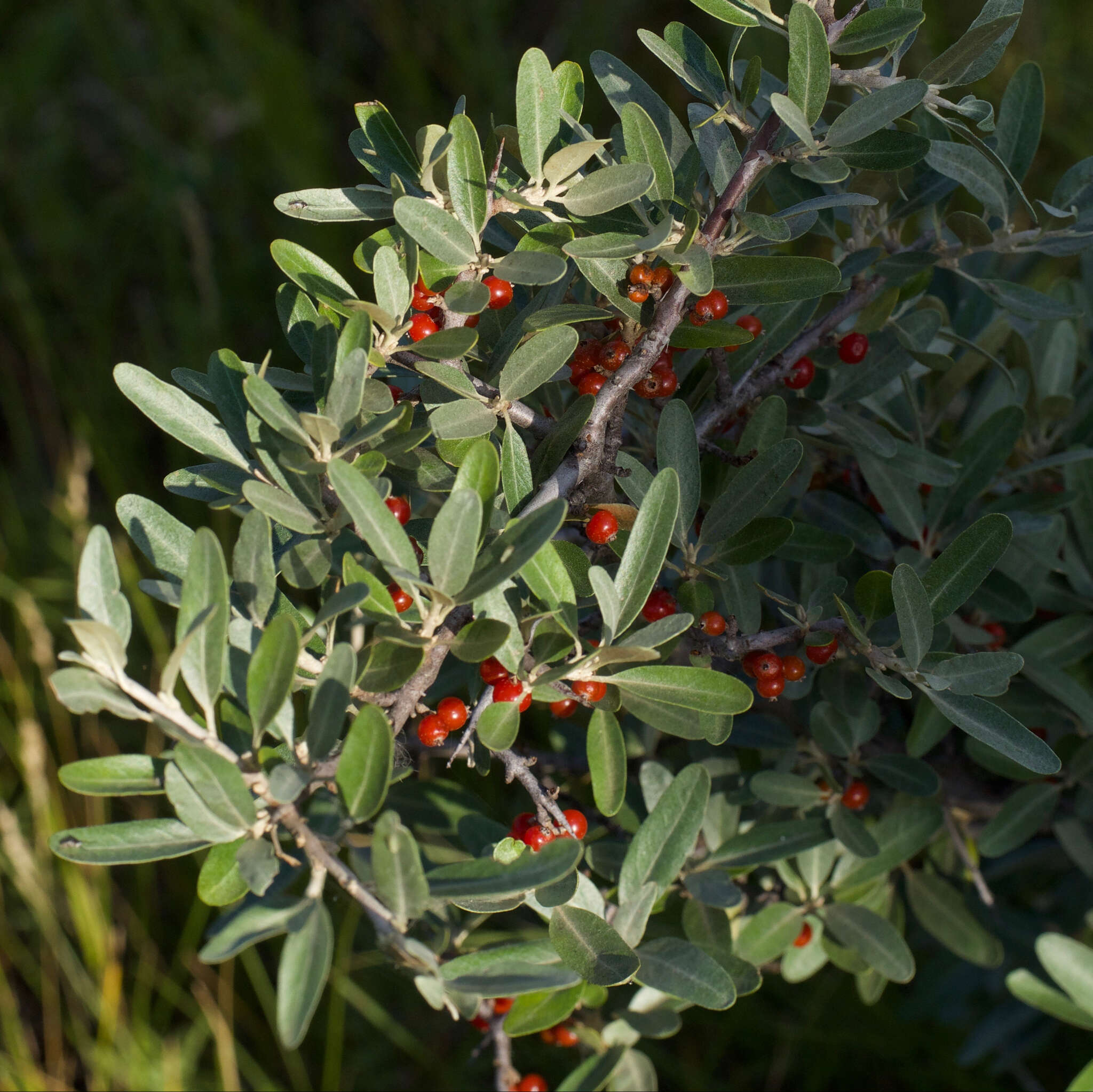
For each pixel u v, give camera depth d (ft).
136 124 4.66
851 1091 3.16
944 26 3.99
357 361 1.91
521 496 1.98
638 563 1.93
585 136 1.99
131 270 4.66
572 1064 3.03
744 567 2.08
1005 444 2.23
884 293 2.15
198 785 1.85
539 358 1.96
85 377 4.30
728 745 2.27
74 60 4.97
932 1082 3.04
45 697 3.62
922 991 2.83
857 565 2.30
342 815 1.87
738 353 2.16
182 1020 3.33
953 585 1.99
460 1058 3.16
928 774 2.19
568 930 1.96
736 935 2.30
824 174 1.98
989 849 2.26
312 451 1.93
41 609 3.81
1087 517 2.31
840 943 2.27
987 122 2.05
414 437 1.96
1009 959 2.61
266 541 1.93
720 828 2.23
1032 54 3.95
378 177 2.02
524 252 1.95
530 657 1.95
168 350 4.37
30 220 4.62
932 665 1.97
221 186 4.52
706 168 2.05
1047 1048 3.03
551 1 4.91
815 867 2.27
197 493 2.02
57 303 4.59
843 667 2.15
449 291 1.95
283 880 2.02
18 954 3.33
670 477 1.93
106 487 4.09
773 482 2.02
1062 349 2.36
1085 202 2.11
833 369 2.22
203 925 3.25
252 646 1.94
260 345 4.39
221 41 4.62
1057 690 2.22
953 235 2.19
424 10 4.68
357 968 3.25
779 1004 3.15
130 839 1.89
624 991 2.27
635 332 2.02
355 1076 3.22
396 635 1.91
